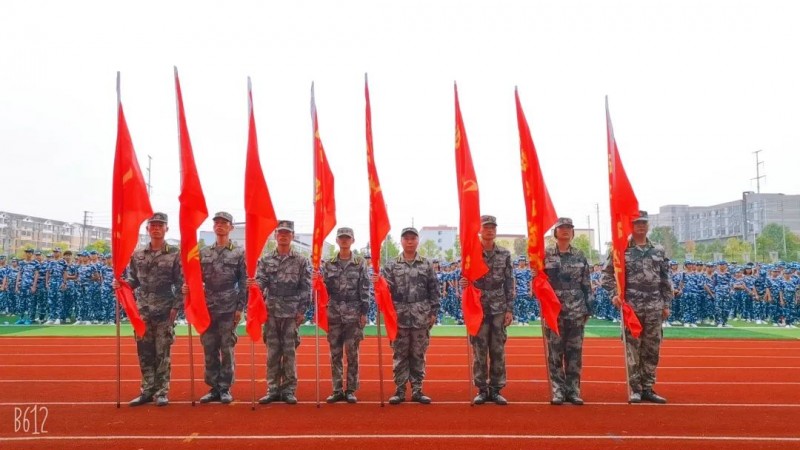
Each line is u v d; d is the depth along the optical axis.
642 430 5.34
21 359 9.83
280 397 6.66
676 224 91.06
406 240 6.81
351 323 6.64
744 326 16.91
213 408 6.18
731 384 7.79
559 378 6.52
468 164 6.54
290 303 6.62
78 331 14.23
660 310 6.67
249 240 6.29
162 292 6.43
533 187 6.56
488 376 6.68
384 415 5.87
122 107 6.34
